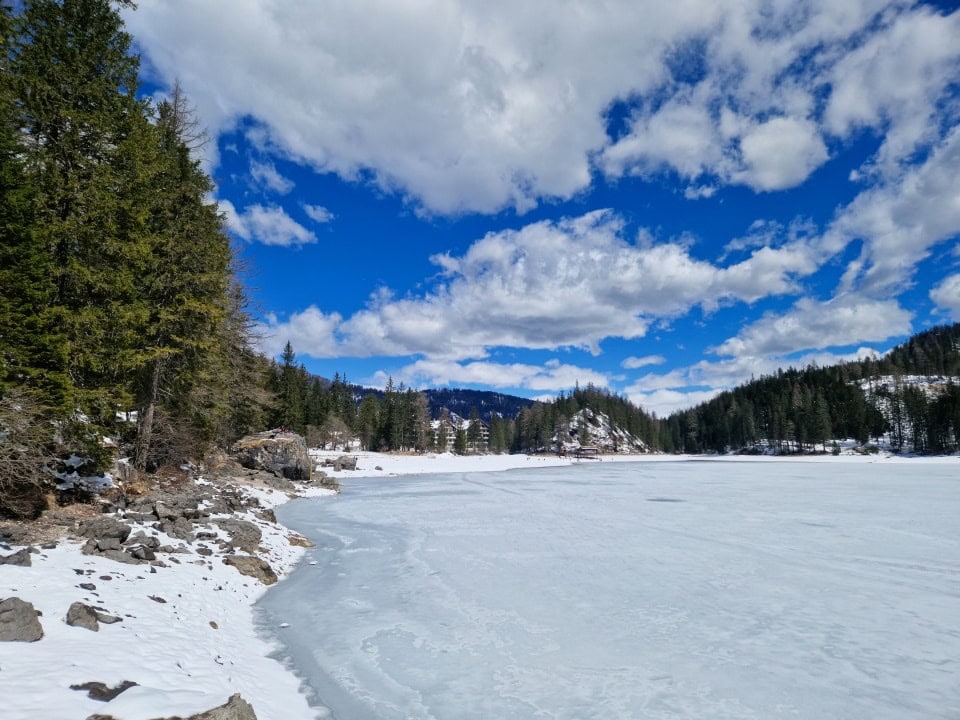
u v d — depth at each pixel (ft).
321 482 124.57
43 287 39.70
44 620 22.16
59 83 48.03
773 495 112.37
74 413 43.70
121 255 50.93
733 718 22.20
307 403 268.00
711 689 24.89
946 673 26.68
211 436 87.71
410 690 24.57
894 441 376.07
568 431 545.44
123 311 49.96
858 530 67.21
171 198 63.26
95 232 48.21
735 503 97.96
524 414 536.83
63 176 47.39
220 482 85.15
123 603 27.07
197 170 72.33
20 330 36.94
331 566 48.96
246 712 18.45
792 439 419.95
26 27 46.88
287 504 94.84
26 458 36.96
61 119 47.62
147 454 63.36
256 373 104.22
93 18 51.52
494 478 183.42
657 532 66.90
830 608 36.88
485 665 27.50
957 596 39.55
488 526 71.92
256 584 40.70
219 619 30.96
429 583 43.14
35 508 39.81
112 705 16.58
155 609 27.96
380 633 31.96
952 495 108.58
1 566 27.07
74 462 48.80
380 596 39.60
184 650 23.73
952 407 319.88
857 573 46.09
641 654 28.99
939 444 326.03
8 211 36.65
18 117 44.98
